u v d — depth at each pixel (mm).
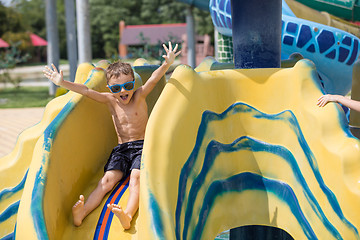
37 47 62094
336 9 10852
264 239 4410
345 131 2984
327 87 8922
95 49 63281
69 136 3260
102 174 3607
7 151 10148
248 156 3605
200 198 3262
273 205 3520
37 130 4516
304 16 9648
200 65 5344
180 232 2820
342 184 2805
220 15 8789
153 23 61031
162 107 3074
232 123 3596
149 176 2764
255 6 3924
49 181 2906
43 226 2611
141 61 4945
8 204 4336
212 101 3512
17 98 20188
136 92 3629
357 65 4922
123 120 3566
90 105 3609
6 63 23328
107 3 62406
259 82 3561
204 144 3373
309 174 3172
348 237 2785
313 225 3123
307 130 3189
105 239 2930
